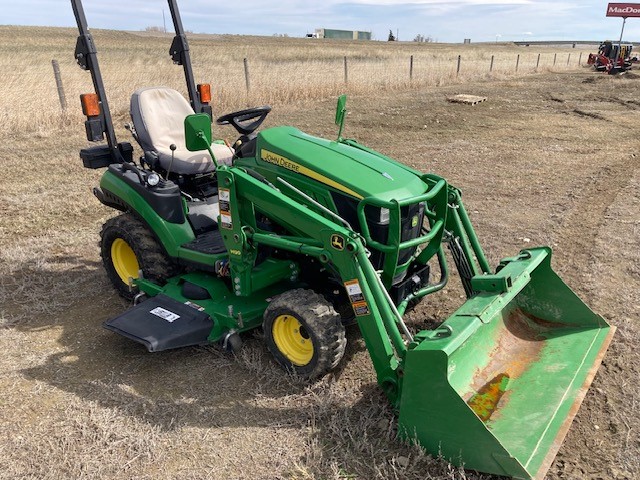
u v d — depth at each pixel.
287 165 3.70
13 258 5.42
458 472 2.71
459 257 3.90
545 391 3.12
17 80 15.06
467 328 2.81
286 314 3.40
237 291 3.72
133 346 4.00
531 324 3.79
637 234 5.88
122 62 22.25
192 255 4.02
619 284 4.79
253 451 2.96
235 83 15.87
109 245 4.66
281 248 3.51
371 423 3.09
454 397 2.62
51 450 2.98
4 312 4.48
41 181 7.85
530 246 5.65
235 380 3.57
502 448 2.54
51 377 3.63
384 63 28.42
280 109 13.48
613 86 20.72
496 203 7.05
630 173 8.38
